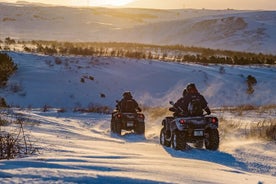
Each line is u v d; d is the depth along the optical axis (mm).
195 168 7602
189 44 154125
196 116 13359
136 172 6008
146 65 51781
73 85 44625
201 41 154625
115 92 45219
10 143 8781
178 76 49406
